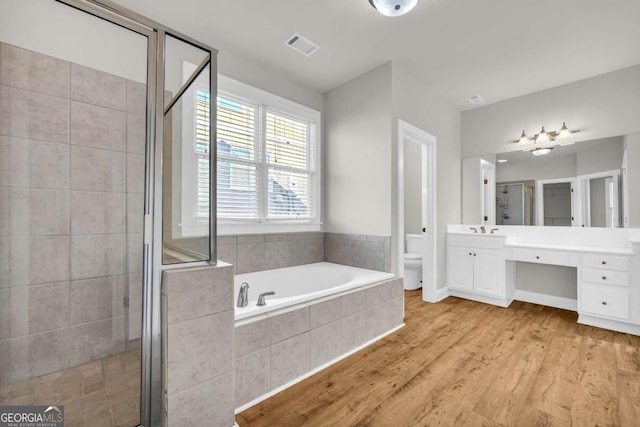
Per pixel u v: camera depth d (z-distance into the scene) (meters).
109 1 1.34
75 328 1.52
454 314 3.00
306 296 1.97
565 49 2.55
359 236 3.03
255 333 1.60
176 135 1.42
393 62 2.78
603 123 2.96
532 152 3.44
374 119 2.91
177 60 1.44
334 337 2.05
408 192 4.91
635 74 2.79
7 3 1.42
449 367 1.95
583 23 2.19
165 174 1.38
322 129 3.44
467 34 2.36
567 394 1.64
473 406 1.55
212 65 1.53
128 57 1.41
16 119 1.51
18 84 1.49
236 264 2.65
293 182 3.14
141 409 1.30
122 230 1.51
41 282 1.56
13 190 1.52
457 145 3.99
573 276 3.15
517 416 1.46
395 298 2.64
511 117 3.62
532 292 3.42
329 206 3.38
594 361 2.01
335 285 2.88
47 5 1.39
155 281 1.31
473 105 3.85
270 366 1.67
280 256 2.98
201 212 1.45
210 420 1.35
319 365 1.94
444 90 3.41
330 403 1.58
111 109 1.51
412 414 1.49
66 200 1.62
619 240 2.83
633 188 2.77
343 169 3.22
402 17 2.15
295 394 1.67
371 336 2.37
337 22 2.22
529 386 1.72
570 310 3.13
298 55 2.67
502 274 3.20
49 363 1.48
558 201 3.24
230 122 2.63
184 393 1.28
